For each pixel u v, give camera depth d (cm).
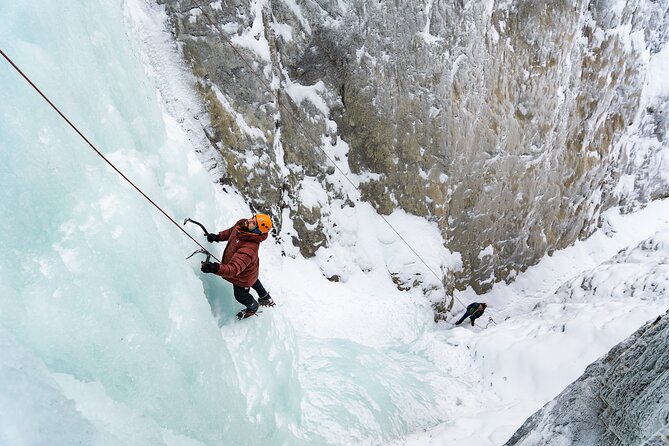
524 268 1012
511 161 846
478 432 451
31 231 170
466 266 890
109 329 190
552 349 547
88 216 196
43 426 144
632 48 989
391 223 773
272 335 388
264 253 614
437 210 776
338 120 711
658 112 1166
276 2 605
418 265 759
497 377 566
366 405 473
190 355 248
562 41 811
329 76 676
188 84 555
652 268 634
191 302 262
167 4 531
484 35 705
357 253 737
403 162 746
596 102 966
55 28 204
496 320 911
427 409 521
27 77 180
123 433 179
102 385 183
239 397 300
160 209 266
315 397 450
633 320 516
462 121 734
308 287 659
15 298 157
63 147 190
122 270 207
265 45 596
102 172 218
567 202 1030
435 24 666
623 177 1189
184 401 229
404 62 679
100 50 254
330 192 725
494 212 874
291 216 680
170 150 344
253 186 617
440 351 621
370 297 713
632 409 210
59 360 168
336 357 534
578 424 248
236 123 589
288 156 675
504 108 788
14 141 167
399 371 562
